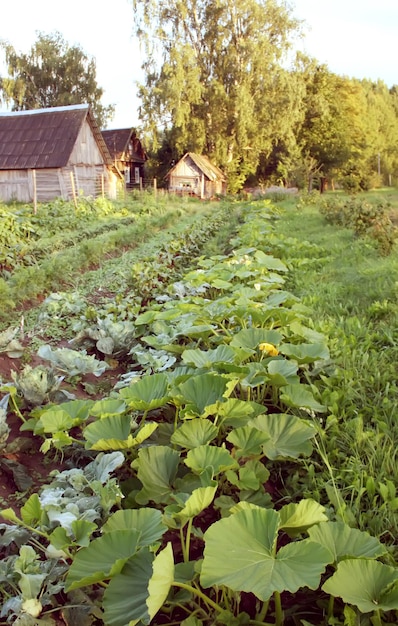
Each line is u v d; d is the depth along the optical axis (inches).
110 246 415.8
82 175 984.3
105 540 84.9
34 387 139.3
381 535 98.6
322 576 91.7
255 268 284.0
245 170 1501.0
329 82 1662.2
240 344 165.9
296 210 762.2
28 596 80.0
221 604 86.7
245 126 1366.9
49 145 939.3
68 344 203.2
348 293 267.6
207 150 1488.7
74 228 557.6
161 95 1311.5
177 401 127.3
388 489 106.7
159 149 1622.8
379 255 362.0
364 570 76.1
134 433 121.7
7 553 93.4
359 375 165.3
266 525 80.2
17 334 203.9
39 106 1823.3
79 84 1847.9
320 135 1619.1
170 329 197.2
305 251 387.5
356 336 201.3
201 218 693.3
